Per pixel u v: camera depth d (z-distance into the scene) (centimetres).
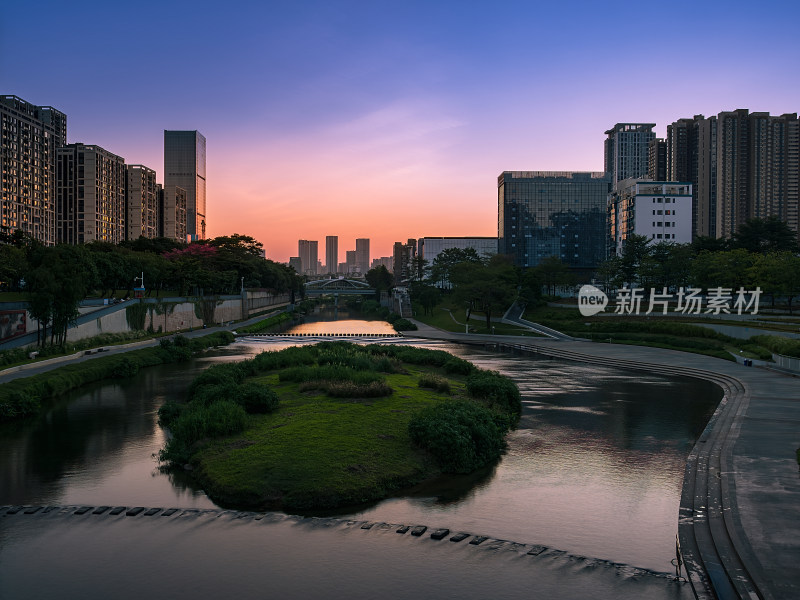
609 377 6456
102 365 6038
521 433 3800
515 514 2405
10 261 8975
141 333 9694
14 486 2717
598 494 2650
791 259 10575
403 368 5766
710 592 1688
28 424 3959
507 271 15700
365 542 2073
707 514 2245
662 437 3697
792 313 10356
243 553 1988
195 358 7962
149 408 4491
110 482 2770
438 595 1709
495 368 7262
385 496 2594
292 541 2080
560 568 1881
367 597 1700
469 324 13925
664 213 18850
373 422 3419
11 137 19725
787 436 3403
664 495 2631
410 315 18638
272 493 2502
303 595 1711
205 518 2280
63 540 2097
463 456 2961
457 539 2095
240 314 16238
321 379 4794
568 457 3253
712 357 7988
